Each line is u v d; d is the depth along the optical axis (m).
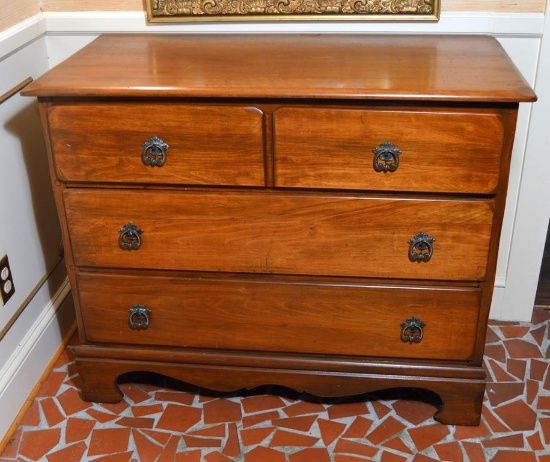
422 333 1.75
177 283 1.77
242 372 1.86
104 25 2.01
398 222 1.63
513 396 1.97
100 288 1.80
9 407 1.88
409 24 1.93
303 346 1.82
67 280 2.28
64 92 1.55
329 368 1.83
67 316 2.26
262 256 1.71
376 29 1.95
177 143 1.59
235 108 1.54
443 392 1.82
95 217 1.71
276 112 1.53
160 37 1.97
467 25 1.91
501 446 1.80
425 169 1.56
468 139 1.52
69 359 2.15
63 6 2.00
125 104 1.57
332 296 1.74
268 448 1.81
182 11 1.95
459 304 1.71
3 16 1.80
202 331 1.83
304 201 1.63
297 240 1.68
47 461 1.78
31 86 1.57
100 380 1.93
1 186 1.85
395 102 1.51
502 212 1.60
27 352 1.98
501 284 2.24
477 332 1.75
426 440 1.83
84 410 1.95
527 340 2.20
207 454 1.79
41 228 2.09
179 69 1.66
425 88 1.48
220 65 1.68
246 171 1.61
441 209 1.60
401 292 1.71
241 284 1.75
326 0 1.91
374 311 1.75
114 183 1.67
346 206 1.62
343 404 1.96
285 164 1.59
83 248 1.75
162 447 1.82
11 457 1.80
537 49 1.93
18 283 1.96
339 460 1.77
